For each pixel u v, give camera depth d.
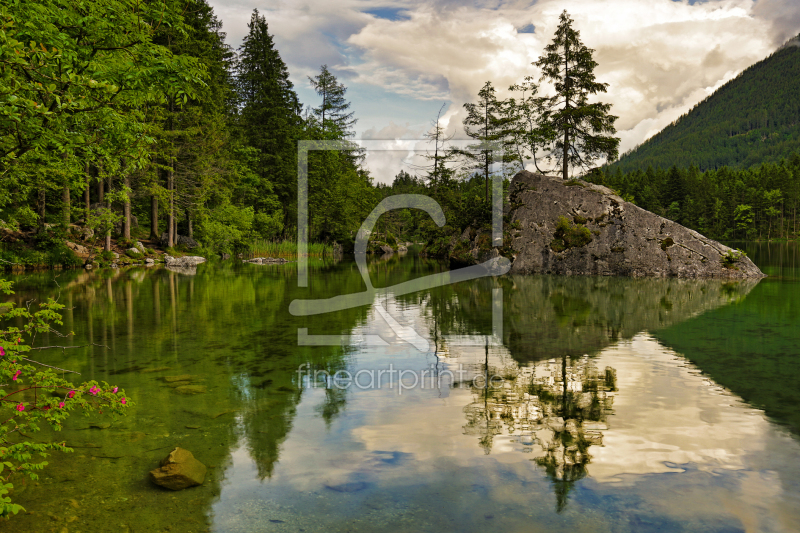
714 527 2.86
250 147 43.34
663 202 95.75
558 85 31.30
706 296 14.37
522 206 27.05
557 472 3.56
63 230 23.11
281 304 12.84
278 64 46.94
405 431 4.36
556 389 5.56
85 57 4.25
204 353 7.38
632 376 6.06
